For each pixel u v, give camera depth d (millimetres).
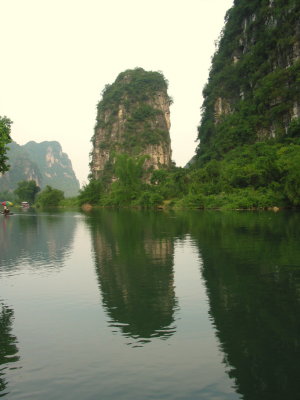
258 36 90125
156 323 8477
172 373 6371
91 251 17953
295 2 75875
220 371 6418
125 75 157375
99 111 161125
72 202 114312
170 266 14117
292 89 71938
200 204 61438
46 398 5688
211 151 95750
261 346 7312
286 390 5852
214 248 17953
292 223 29641
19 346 7438
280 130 72875
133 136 141250
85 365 6668
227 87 104375
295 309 9234
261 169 56688
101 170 147750
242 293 10562
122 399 5652
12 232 27703
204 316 8859
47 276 12875
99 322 8609
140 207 83188
